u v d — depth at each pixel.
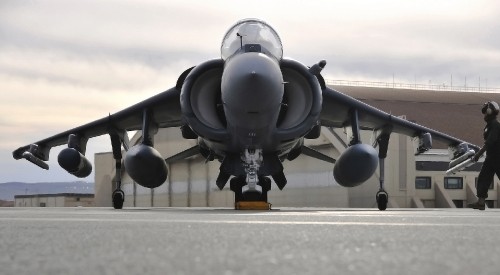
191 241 3.11
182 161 47.47
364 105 15.96
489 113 11.48
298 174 37.38
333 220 5.45
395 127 16.64
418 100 53.91
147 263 2.21
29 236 3.47
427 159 37.84
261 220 5.41
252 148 12.84
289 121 13.39
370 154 14.68
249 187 11.99
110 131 16.59
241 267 2.09
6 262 2.27
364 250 2.69
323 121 16.97
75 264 2.20
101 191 51.88
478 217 6.43
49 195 68.06
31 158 16.67
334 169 15.30
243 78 11.80
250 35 13.35
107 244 2.96
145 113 15.82
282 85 12.32
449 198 37.12
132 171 14.88
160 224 4.63
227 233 3.65
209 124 13.16
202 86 13.50
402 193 33.25
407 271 2.00
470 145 16.83
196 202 46.28
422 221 5.33
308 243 3.01
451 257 2.42
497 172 11.67
